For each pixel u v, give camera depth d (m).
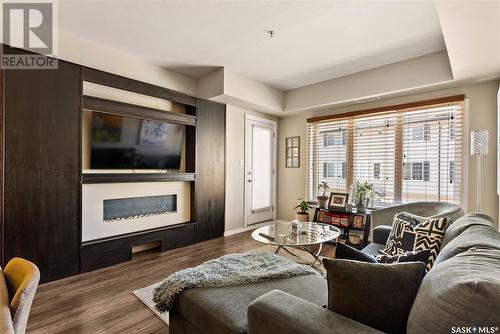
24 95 2.37
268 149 4.96
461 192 3.11
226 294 1.46
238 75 3.75
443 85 3.09
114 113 2.97
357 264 1.00
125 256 3.08
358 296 0.95
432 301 0.79
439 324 0.75
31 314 1.97
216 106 4.08
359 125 4.02
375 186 3.83
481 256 1.01
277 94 4.45
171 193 3.70
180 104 3.82
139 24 2.44
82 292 2.32
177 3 2.12
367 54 3.08
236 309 1.32
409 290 0.94
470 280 0.75
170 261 3.12
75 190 2.69
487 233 1.38
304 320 0.94
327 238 2.43
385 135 3.75
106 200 3.05
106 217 3.06
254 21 2.39
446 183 3.22
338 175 4.27
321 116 4.42
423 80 3.09
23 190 2.37
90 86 2.88
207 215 4.00
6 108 2.28
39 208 2.46
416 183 3.46
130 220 3.25
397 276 0.95
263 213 4.90
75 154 2.68
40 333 1.75
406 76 3.22
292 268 1.75
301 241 2.34
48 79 2.51
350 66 3.46
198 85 3.86
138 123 3.23
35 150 2.43
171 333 1.60
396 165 3.63
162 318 1.93
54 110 2.54
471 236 1.35
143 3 2.12
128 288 2.41
